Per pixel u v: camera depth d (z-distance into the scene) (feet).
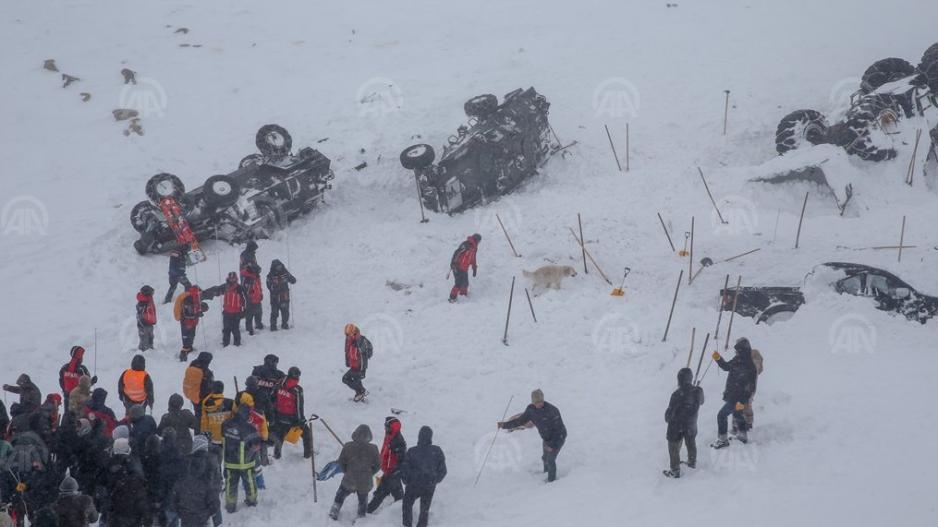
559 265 264.11
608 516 154.40
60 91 380.17
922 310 219.82
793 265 253.85
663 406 195.72
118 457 141.69
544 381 212.64
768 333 220.84
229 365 226.17
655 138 338.34
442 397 209.26
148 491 146.92
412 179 327.47
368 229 303.48
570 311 240.53
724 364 172.86
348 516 162.20
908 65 335.26
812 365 202.80
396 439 162.09
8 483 148.56
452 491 172.14
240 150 345.51
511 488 171.94
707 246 272.51
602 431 188.55
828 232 273.95
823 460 163.73
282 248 294.66
